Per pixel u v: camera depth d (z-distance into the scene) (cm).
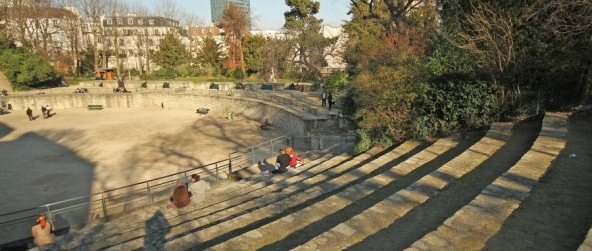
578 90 1519
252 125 3262
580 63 1430
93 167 2106
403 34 3100
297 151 2272
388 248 699
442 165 1150
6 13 5931
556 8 1443
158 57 6444
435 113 1506
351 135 2166
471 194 892
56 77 5372
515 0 1540
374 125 1566
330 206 930
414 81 1488
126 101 4525
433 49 1995
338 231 756
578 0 1363
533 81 1484
